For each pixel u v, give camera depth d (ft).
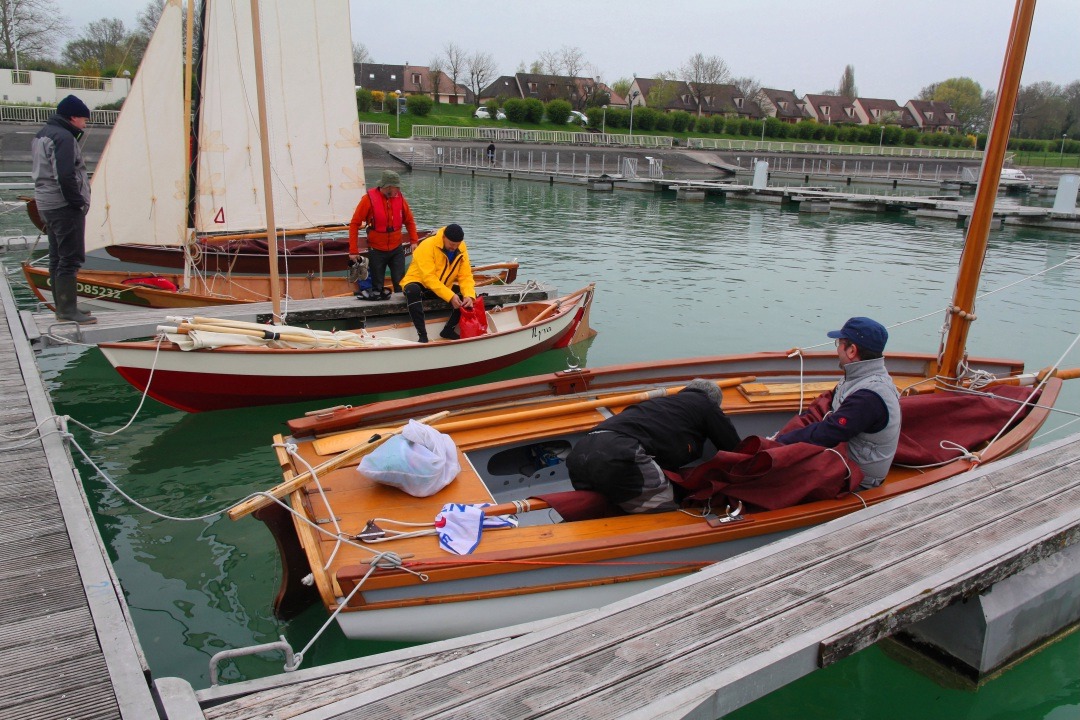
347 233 44.29
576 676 10.05
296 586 14.85
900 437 17.37
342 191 39.22
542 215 88.84
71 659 10.25
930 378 20.99
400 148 171.22
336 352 24.82
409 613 13.14
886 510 14.60
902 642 14.24
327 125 37.83
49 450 17.13
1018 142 260.21
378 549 13.42
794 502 15.06
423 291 30.50
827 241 73.82
